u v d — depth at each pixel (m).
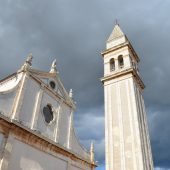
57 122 25.55
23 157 19.17
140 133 29.47
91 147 29.59
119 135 30.48
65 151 24.61
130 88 33.91
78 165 25.89
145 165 27.23
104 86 37.16
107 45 43.81
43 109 24.45
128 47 40.00
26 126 20.77
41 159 21.08
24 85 22.41
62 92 28.72
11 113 20.03
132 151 28.08
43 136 22.05
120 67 38.44
